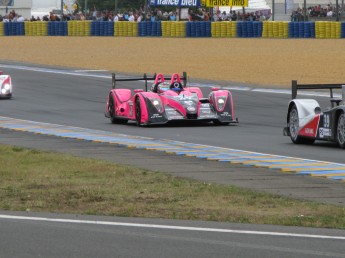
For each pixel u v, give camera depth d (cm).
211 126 4338
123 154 3212
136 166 2886
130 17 13975
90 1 16812
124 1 16425
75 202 2208
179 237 1783
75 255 1611
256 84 6806
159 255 1614
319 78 7050
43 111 5256
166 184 2492
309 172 2727
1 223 1931
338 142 3350
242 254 1627
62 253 1628
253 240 1756
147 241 1742
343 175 2659
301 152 3291
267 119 4678
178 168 2834
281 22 11925
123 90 4581
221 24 12356
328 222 1945
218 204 2184
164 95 4331
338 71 7550
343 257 1611
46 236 1789
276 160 3036
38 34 13525
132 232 1833
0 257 1592
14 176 2681
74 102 5812
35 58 9738
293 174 2689
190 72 7838
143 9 16000
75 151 3322
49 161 2995
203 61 8888
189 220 1973
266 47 10375
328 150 3347
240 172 2739
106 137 3850
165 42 11650
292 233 1831
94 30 13225
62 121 4688
